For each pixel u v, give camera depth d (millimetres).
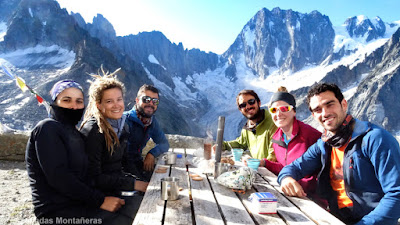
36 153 2010
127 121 3779
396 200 1879
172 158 3156
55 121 2096
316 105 2273
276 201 1798
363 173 2131
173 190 1927
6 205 3615
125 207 2260
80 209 2090
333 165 2459
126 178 2477
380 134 2037
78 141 2207
